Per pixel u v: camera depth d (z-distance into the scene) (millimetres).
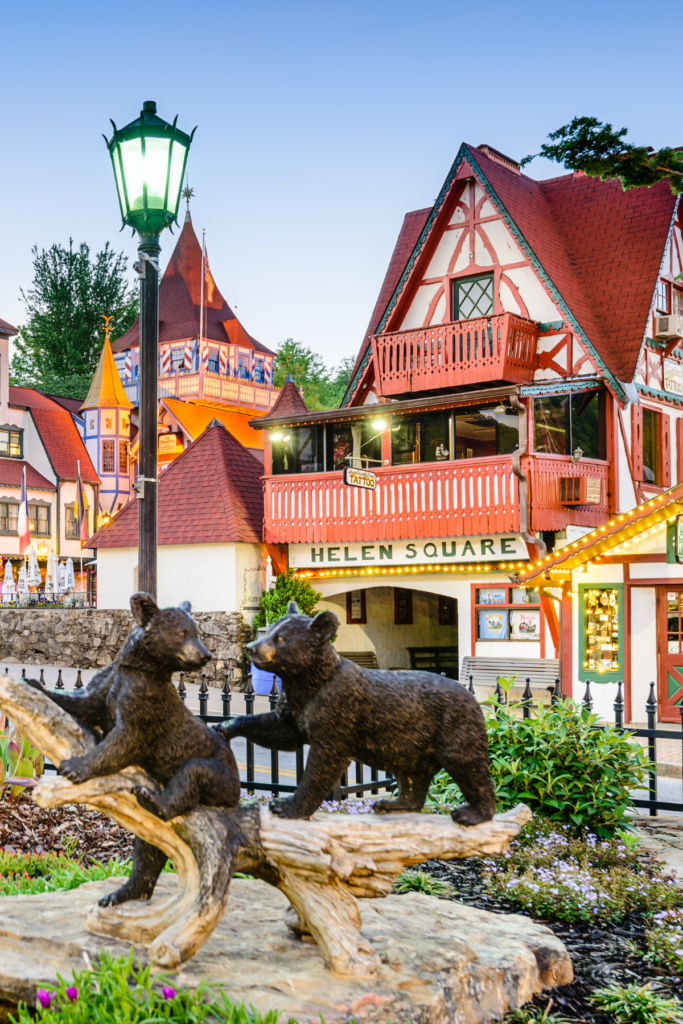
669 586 16828
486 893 6289
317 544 22656
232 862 4180
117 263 75250
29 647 25500
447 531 20297
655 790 8922
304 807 4375
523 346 21797
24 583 34969
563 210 25688
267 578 22531
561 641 17750
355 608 23969
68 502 46969
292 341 81625
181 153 7441
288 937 4613
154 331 7371
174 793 4012
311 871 4254
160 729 4039
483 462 19844
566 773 7387
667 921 5727
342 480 20594
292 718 4418
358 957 4238
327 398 81125
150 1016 3725
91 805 4090
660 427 23250
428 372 22609
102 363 49344
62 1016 3672
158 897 4879
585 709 7941
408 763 4473
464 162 23219
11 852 6684
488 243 23172
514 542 19922
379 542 21734
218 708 18422
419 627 25828
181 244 59906
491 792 4555
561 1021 4516
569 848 6910
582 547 16938
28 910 4715
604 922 5863
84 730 4230
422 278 24297
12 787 7562
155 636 3906
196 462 25250
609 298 23172
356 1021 3855
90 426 48312
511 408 19422
